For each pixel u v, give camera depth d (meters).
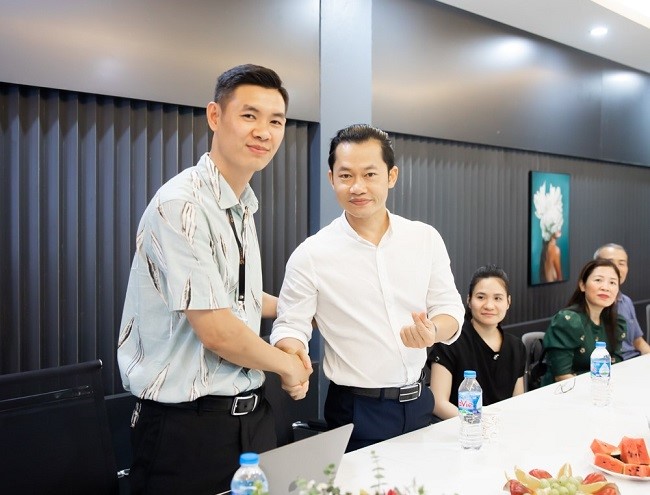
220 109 1.81
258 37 3.69
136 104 3.28
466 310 3.23
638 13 5.34
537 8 4.96
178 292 1.69
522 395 2.76
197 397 1.76
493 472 1.87
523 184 5.82
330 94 4.07
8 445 1.78
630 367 3.40
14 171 2.91
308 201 4.10
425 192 4.89
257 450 1.86
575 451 2.05
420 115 4.73
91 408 1.96
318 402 4.03
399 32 4.55
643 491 1.72
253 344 1.76
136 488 1.84
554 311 6.26
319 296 2.37
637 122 7.14
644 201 7.57
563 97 6.06
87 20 3.01
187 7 3.37
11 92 2.89
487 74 5.25
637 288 7.50
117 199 3.22
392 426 2.31
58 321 3.03
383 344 2.31
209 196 1.79
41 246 2.99
